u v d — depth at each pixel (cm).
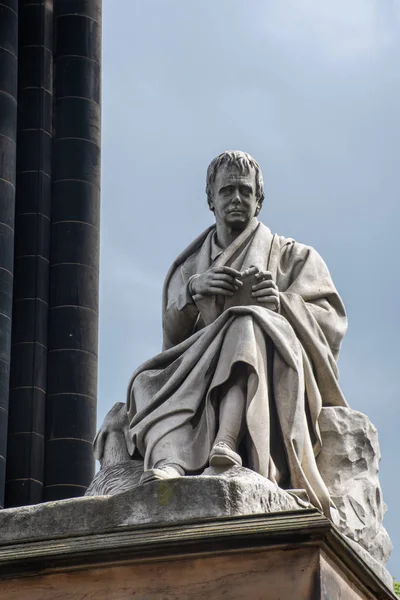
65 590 1547
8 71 2652
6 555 1560
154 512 1566
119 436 1788
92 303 2656
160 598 1527
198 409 1703
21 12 2767
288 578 1510
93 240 2686
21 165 2686
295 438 1683
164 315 1805
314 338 1761
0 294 2538
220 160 1827
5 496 2519
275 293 1750
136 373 1770
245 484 1578
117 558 1541
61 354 2611
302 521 1519
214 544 1527
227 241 1825
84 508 1581
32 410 2567
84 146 2716
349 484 1738
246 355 1686
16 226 2658
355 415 1761
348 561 1552
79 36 2767
